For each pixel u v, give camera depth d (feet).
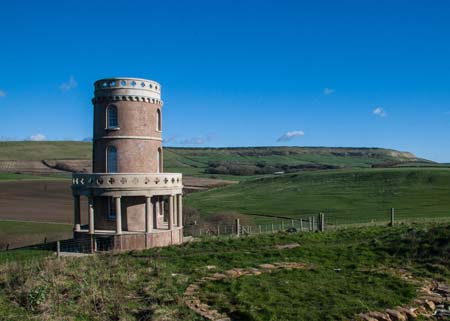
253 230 170.81
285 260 88.33
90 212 124.57
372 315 58.95
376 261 87.40
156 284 70.54
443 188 267.59
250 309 60.23
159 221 139.03
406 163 539.29
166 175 128.77
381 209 215.10
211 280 74.08
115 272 77.20
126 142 131.23
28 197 284.82
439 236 93.66
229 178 498.28
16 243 161.79
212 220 211.82
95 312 59.11
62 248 124.36
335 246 100.94
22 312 58.18
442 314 61.21
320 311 59.88
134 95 131.54
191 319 57.82
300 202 267.18
